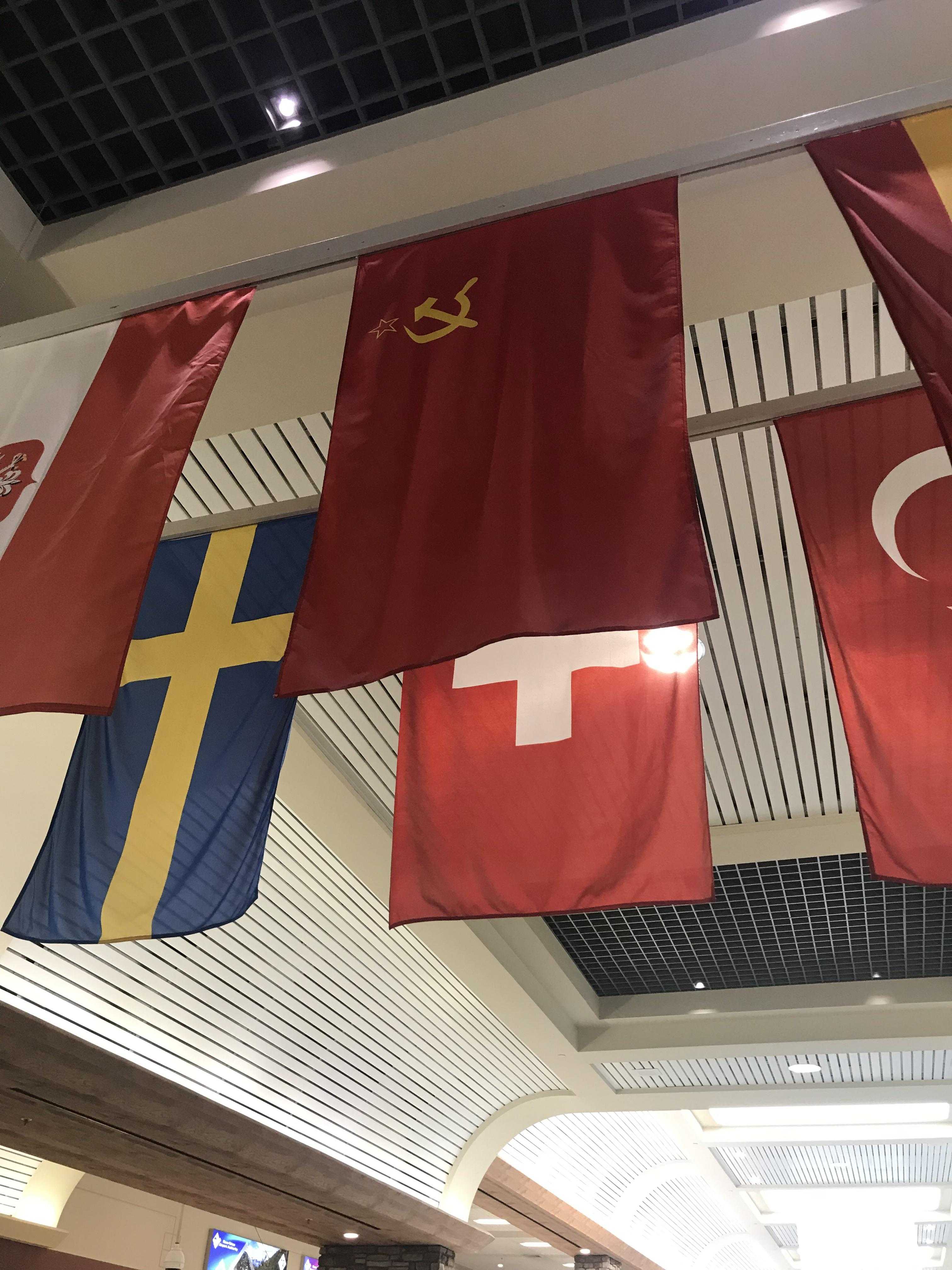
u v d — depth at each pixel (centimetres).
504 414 215
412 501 212
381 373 235
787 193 278
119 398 251
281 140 318
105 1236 1131
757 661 523
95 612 211
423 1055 883
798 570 466
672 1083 976
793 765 595
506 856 242
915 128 216
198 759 278
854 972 828
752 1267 2342
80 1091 596
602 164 290
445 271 245
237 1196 846
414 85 303
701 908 744
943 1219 1797
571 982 828
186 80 304
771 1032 859
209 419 366
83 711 197
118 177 328
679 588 174
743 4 279
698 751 241
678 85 274
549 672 268
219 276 265
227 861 259
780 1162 1479
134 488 229
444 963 747
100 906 261
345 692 530
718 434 271
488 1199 1156
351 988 775
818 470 257
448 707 271
